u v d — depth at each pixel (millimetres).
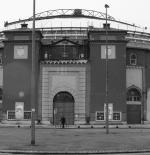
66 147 31406
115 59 74312
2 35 83688
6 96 73875
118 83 73750
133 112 77875
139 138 41281
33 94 33781
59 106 74750
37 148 30562
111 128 64625
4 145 32844
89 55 75750
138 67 79312
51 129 60469
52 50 78000
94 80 74062
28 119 72938
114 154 27875
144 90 79000
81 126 69188
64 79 74938
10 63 74562
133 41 81875
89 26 82812
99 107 73375
